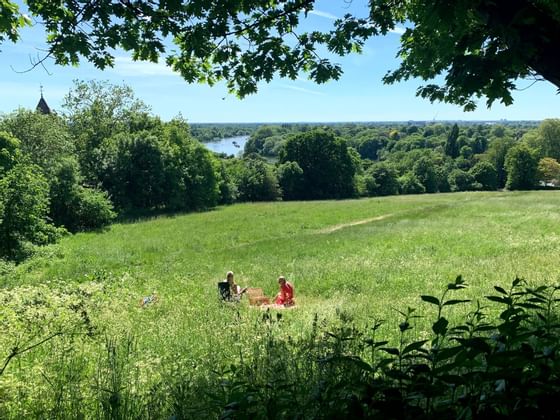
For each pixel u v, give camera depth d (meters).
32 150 45.75
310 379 3.57
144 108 70.88
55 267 24.41
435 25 4.70
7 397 4.43
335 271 18.80
